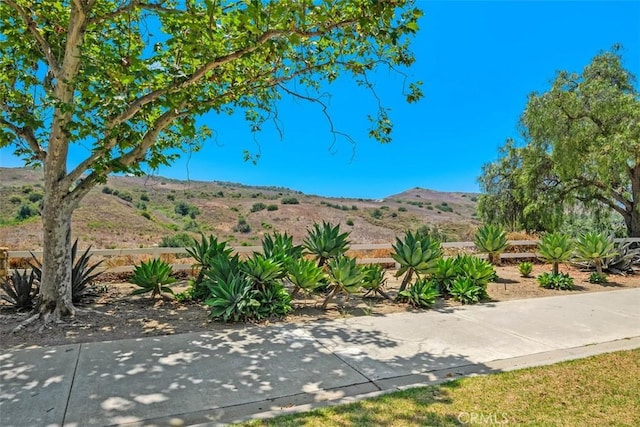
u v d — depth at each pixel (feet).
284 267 23.48
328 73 24.03
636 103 49.19
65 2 21.12
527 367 14.23
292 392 12.25
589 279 33.40
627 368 14.08
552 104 52.85
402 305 24.11
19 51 20.90
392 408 11.07
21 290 21.07
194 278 28.91
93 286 26.50
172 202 108.68
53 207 19.58
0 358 14.58
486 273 26.48
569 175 52.95
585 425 10.20
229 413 10.93
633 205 53.88
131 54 19.13
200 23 17.28
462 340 17.51
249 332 18.28
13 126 20.53
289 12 16.75
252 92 23.73
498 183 65.67
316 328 19.08
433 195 179.52
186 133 20.98
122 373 13.39
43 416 10.54
